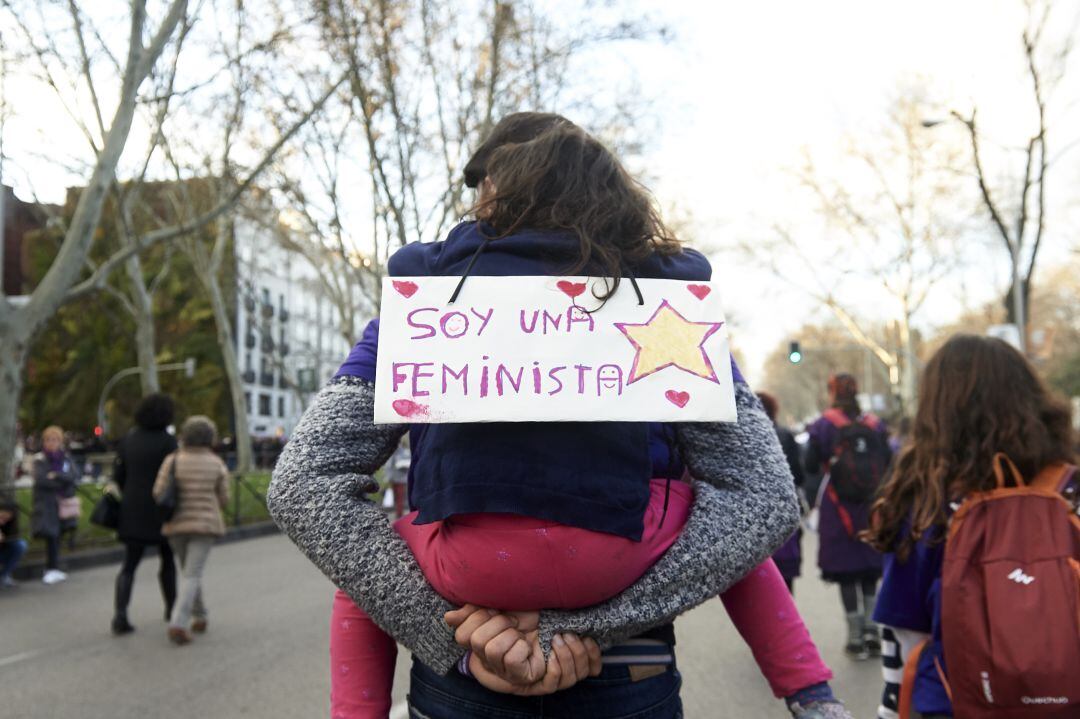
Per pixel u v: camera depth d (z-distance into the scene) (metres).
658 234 1.36
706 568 1.21
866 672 5.42
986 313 35.75
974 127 19.66
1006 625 1.85
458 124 20.72
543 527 1.16
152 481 6.95
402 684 5.16
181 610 6.58
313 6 13.85
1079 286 43.06
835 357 65.62
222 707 4.90
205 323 47.84
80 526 13.54
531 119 1.55
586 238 1.25
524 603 1.18
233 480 17.53
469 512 1.16
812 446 6.07
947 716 2.01
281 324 63.12
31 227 41.81
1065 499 2.00
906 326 36.31
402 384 1.19
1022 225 20.25
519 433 1.19
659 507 1.27
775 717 4.54
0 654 6.38
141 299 22.55
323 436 1.28
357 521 1.24
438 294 1.25
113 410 46.00
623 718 1.29
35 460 10.38
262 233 31.61
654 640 1.35
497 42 19.56
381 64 17.31
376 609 1.22
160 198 24.58
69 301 12.16
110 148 11.64
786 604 1.43
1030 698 1.82
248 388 58.69
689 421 1.19
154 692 5.24
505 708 1.28
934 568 2.08
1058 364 41.84
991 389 2.14
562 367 1.19
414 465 1.33
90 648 6.50
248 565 11.52
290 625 7.25
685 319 1.24
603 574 1.17
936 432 2.16
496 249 1.28
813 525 6.05
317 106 14.07
